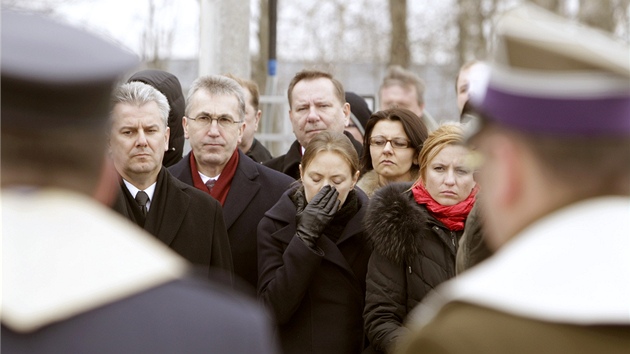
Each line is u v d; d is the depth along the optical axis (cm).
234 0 1608
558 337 252
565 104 253
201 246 791
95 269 253
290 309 786
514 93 259
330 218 796
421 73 5162
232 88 933
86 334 247
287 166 1064
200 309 260
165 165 1036
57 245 251
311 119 1048
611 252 253
